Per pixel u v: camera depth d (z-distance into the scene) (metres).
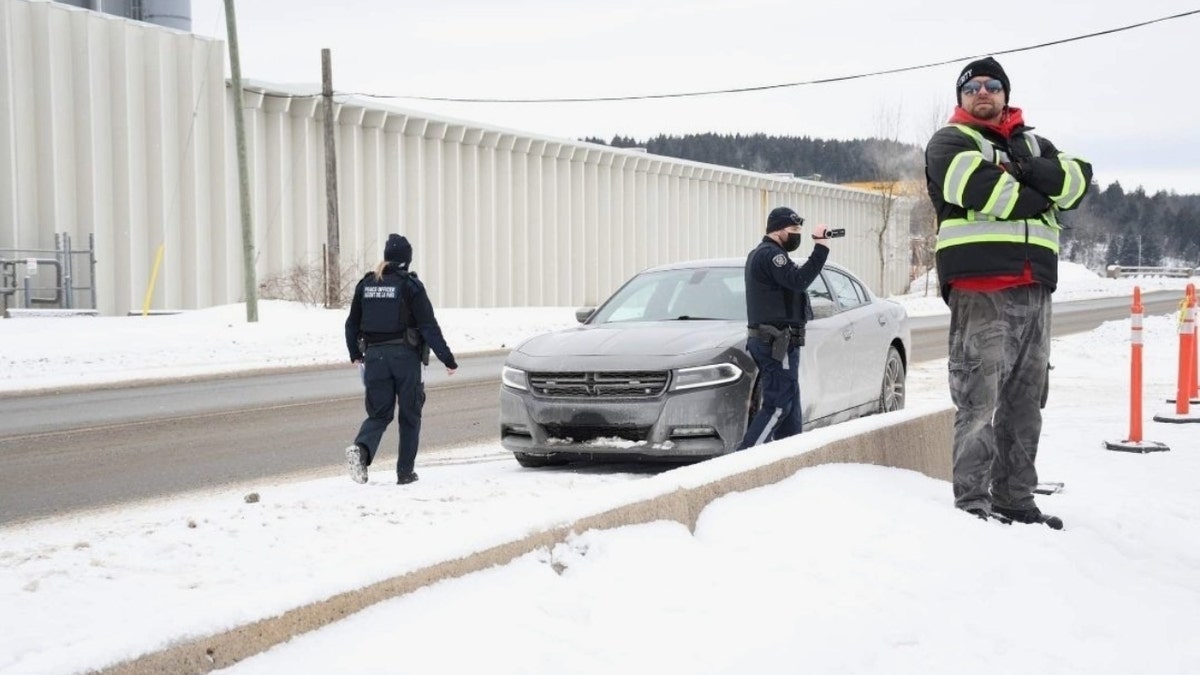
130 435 14.23
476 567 4.48
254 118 38.62
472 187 46.94
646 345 10.57
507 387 10.77
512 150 49.38
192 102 36.94
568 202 52.81
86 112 34.03
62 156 33.72
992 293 7.05
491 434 14.30
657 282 12.66
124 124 35.00
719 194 66.62
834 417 12.30
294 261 40.47
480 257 47.94
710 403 10.19
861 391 12.88
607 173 55.53
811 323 11.98
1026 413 7.21
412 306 10.15
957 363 7.22
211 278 37.94
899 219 87.12
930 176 7.15
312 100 40.38
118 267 35.22
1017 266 7.00
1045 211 7.14
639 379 10.24
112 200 35.03
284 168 39.91
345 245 42.00
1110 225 187.00
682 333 10.88
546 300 51.84
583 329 11.59
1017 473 7.21
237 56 32.38
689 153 195.62
